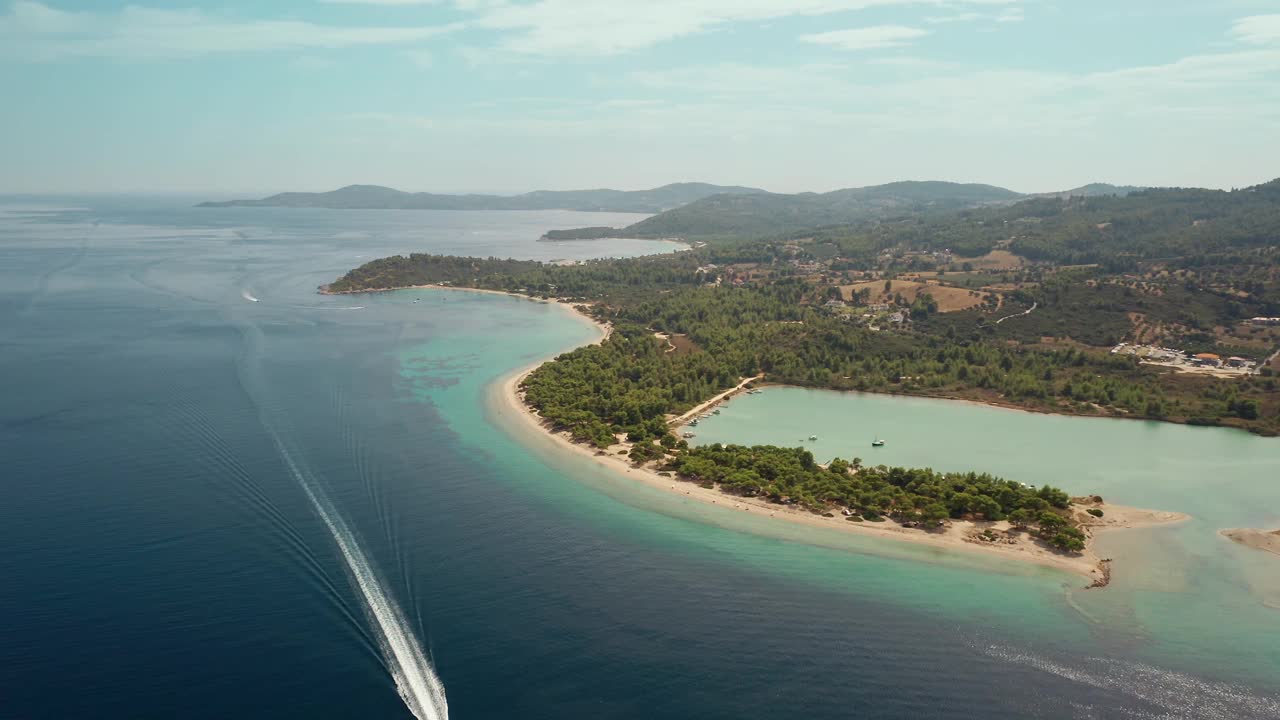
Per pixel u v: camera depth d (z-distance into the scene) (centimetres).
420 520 16575
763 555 15500
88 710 10431
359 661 11600
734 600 13712
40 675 11056
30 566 13962
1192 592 14412
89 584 13425
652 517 17238
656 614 13162
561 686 11200
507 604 13300
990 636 12812
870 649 12338
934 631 12912
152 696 10719
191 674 11181
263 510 16638
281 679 11144
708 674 11575
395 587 13725
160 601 12962
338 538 15488
